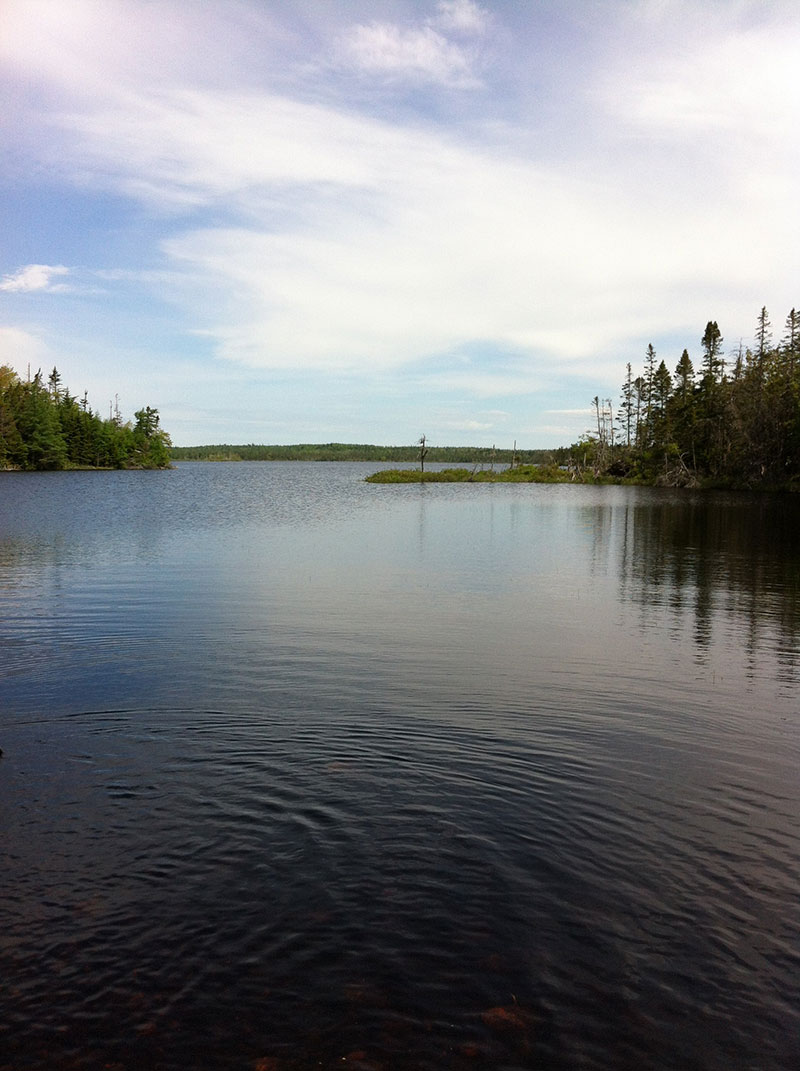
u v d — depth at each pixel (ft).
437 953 13.26
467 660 34.01
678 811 18.79
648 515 134.31
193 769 20.88
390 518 121.19
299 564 65.51
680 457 301.02
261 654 34.58
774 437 255.50
